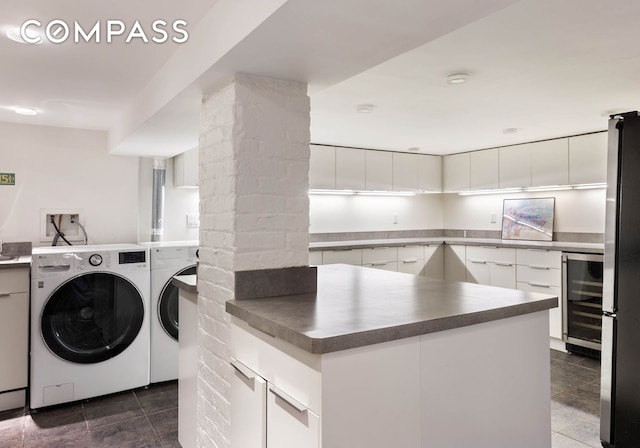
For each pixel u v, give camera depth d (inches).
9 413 111.1
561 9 67.6
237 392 66.8
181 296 96.7
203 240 83.4
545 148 176.4
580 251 151.1
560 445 92.0
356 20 54.4
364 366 49.6
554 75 98.1
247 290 71.7
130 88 104.3
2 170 135.3
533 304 65.3
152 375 129.0
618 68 93.7
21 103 116.0
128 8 66.6
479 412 59.7
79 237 145.6
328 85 79.7
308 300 69.3
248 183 72.9
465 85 105.6
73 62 87.4
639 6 66.6
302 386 50.2
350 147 193.8
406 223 228.4
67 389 114.7
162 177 156.6
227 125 73.9
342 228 207.6
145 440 97.7
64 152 143.7
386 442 51.0
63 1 63.9
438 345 55.7
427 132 162.1
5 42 77.5
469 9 52.0
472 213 224.4
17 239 136.6
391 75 98.1
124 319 123.2
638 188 82.2
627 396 83.9
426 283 86.0
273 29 56.4
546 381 67.9
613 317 85.6
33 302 110.6
